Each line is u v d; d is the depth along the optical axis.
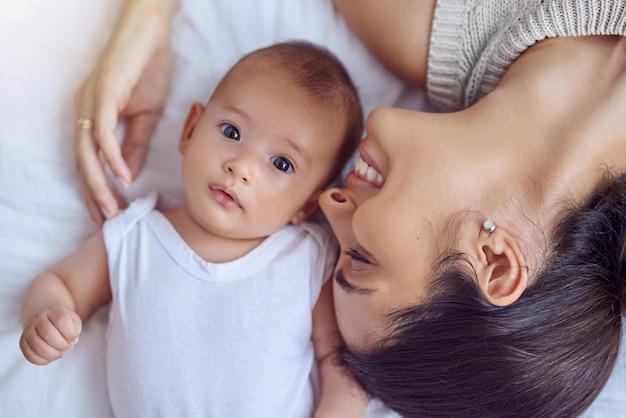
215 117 0.92
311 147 0.92
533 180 0.78
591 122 0.79
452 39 0.96
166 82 1.06
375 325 0.81
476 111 0.83
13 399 0.91
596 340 0.78
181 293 0.90
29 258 0.97
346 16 1.06
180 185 1.05
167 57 1.06
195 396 0.86
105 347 0.95
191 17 1.07
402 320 0.78
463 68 0.98
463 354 0.76
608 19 0.83
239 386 0.87
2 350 0.92
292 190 0.93
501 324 0.74
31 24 1.02
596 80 0.82
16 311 0.94
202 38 1.07
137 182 1.04
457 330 0.76
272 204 0.92
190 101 1.06
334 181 1.03
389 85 1.11
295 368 0.92
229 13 1.08
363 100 1.10
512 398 0.78
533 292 0.75
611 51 0.84
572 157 0.78
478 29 0.94
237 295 0.90
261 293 0.91
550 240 0.76
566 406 0.80
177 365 0.87
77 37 1.04
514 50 0.90
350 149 1.00
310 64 0.94
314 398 0.96
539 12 0.87
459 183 0.78
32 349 0.83
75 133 1.00
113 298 0.92
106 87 0.95
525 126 0.81
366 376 0.85
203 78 1.07
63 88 1.02
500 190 0.77
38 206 0.99
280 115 0.91
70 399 0.92
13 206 0.98
